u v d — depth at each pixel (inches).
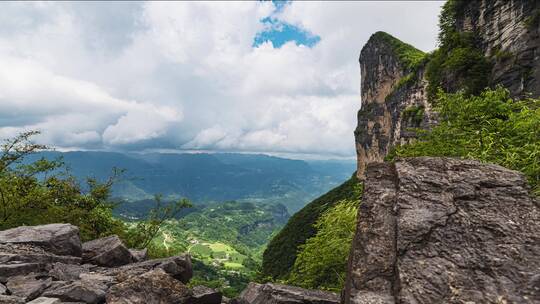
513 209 243.6
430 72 2910.9
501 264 203.5
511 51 2011.6
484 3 2378.2
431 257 217.2
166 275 391.2
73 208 1300.4
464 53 2388.0
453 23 2805.1
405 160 319.3
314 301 490.9
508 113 769.6
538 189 519.8
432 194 266.1
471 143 710.5
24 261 458.9
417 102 3587.6
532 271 195.8
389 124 4891.7
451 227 234.7
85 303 352.5
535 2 1894.7
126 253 588.4
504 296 184.9
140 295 361.1
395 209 262.1
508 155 603.5
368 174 315.3
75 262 517.3
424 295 194.1
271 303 491.2
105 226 1411.2
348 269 274.2
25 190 1119.6
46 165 1244.5
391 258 230.8
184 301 384.2
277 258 4315.9
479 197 257.4
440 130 828.0
